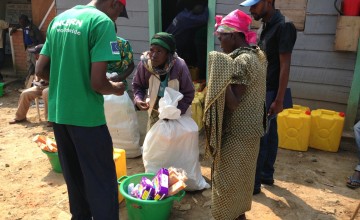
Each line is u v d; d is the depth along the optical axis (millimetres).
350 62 4457
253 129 2367
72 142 2326
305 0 4480
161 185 2711
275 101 3064
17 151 4438
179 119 3318
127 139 4113
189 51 6707
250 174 2531
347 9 4234
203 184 3463
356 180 3570
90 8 2135
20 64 8148
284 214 3111
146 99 3449
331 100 4691
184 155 3316
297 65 4738
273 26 3000
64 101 2129
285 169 3977
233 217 2604
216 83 2176
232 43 2385
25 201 3299
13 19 8969
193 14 5488
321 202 3309
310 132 4492
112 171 2354
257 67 2275
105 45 2010
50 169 3951
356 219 3047
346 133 4590
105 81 2045
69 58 2078
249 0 2873
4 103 6684
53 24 2217
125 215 3076
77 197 2506
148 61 3270
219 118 2268
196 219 3031
